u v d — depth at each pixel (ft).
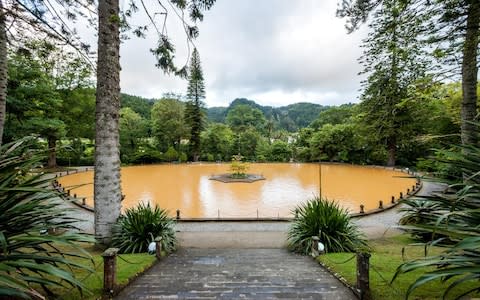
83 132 64.23
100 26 15.88
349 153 85.87
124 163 86.22
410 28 13.42
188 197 38.19
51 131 51.75
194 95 97.76
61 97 51.96
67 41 11.20
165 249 14.48
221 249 16.48
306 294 7.99
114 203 16.22
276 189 44.32
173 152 93.50
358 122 69.56
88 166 72.79
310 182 51.06
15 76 32.01
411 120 59.88
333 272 10.10
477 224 5.50
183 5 12.44
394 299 7.27
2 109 11.77
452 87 22.80
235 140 108.37
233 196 38.91
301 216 17.63
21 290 4.37
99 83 16.08
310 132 102.47
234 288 8.48
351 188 44.32
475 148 6.23
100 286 8.23
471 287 7.32
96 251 14.67
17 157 6.19
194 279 9.50
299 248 15.35
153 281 9.27
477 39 12.08
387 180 52.26
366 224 23.24
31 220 6.02
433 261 4.99
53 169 62.44
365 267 7.58
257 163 90.53
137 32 13.44
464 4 11.52
